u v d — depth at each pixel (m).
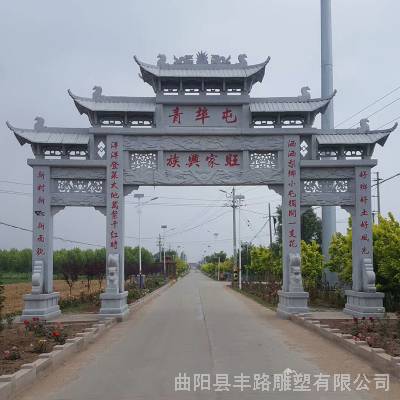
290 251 21.38
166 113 21.58
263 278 58.88
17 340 14.57
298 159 21.38
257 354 12.71
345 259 25.45
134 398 8.67
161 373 10.61
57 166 21.14
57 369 11.20
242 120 21.58
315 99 21.81
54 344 13.50
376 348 11.66
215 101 21.48
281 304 22.20
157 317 22.12
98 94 21.53
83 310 24.34
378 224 23.78
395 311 21.52
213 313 23.94
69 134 21.42
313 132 21.48
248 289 45.34
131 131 21.20
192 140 21.38
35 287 20.20
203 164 21.45
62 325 18.38
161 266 97.81
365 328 15.48
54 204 21.16
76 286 56.41
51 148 21.47
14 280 75.19
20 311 25.48
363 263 20.78
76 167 21.27
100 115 21.56
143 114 21.56
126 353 13.10
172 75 21.17
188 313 23.94
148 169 21.34
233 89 21.91
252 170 21.41
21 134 20.95
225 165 21.48
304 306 21.06
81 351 13.52
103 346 14.33
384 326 15.38
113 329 18.09
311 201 21.53
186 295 39.84
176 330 17.59
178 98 21.44
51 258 21.17
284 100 21.91
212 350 13.37
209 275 118.38
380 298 20.02
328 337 15.02
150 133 21.20
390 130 21.28
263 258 45.47
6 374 9.74
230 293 42.91
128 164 21.39
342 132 21.81
